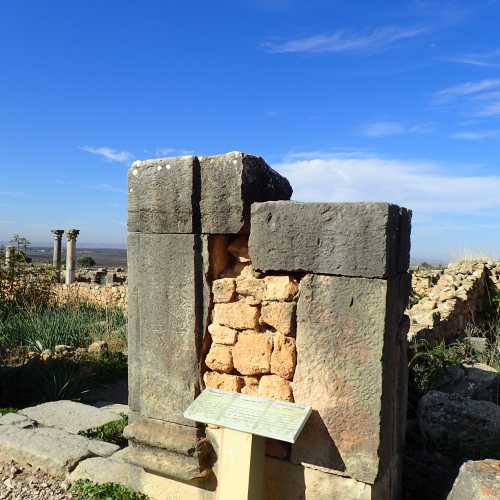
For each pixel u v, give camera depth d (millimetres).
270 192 3764
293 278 3355
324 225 3156
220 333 3586
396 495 3680
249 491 3201
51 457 4422
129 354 3906
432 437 4605
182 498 3732
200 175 3553
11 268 12852
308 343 3252
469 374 5758
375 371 3057
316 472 3270
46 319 11008
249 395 3436
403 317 3738
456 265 13484
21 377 7074
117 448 4676
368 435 3090
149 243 3744
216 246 3635
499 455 4328
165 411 3742
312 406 3242
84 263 48625
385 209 2990
